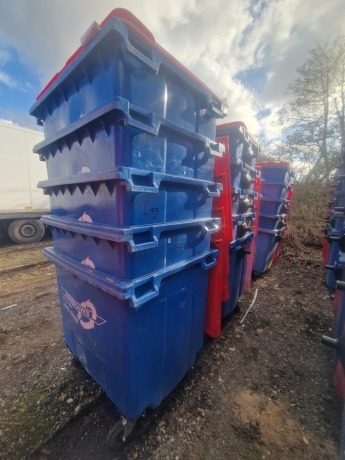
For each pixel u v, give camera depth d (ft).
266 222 13.12
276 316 9.18
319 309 9.72
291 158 32.99
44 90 4.58
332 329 8.26
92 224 3.86
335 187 12.28
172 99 3.89
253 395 5.50
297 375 6.13
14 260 16.03
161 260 4.10
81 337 5.02
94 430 4.62
